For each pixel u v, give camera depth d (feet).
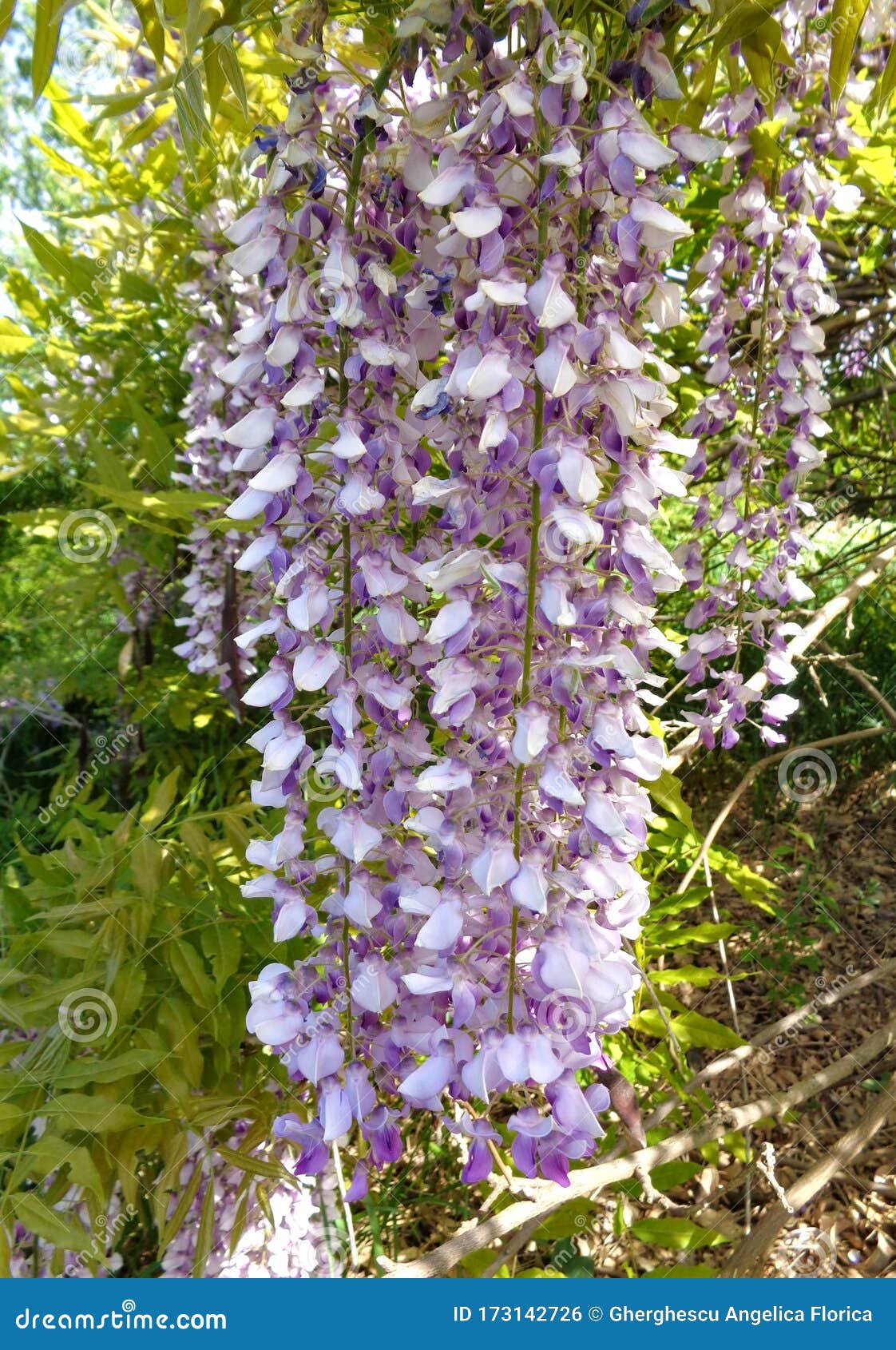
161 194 2.63
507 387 0.95
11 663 3.43
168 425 2.96
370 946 1.23
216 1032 1.56
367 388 1.18
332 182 1.33
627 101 0.97
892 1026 1.93
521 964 1.11
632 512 1.04
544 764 1.03
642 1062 1.82
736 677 1.98
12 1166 1.48
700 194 2.26
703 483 2.93
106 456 2.32
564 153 0.91
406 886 1.21
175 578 3.15
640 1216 2.24
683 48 1.22
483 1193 1.84
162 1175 1.46
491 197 0.95
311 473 1.38
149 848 1.62
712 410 1.88
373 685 1.19
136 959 1.55
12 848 2.99
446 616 1.04
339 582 1.22
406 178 1.13
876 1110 1.81
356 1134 1.83
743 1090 2.45
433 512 1.54
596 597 1.08
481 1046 1.04
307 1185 1.74
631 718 1.11
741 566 1.96
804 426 1.85
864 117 1.95
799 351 1.80
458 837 1.11
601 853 1.09
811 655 2.98
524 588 1.04
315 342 1.18
